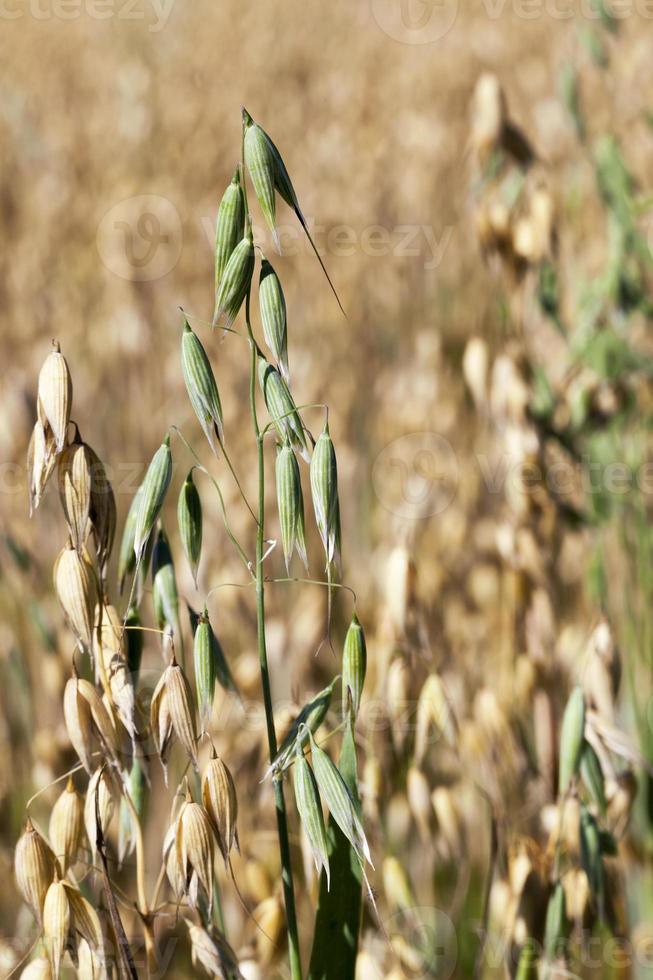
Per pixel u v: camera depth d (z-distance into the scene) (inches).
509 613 43.2
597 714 35.4
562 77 53.7
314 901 34.3
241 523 47.1
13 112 143.8
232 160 116.0
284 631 43.8
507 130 46.5
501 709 38.4
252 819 36.8
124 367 80.4
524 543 43.0
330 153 109.5
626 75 57.7
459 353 81.0
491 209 46.3
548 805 37.8
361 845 31.1
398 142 111.8
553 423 45.1
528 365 45.2
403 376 70.7
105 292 89.4
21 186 117.0
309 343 82.4
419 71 136.6
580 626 45.7
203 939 31.6
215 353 70.1
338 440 62.1
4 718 45.7
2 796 42.8
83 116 142.9
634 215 47.4
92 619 31.2
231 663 42.5
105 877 31.0
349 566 55.7
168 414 74.0
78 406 77.4
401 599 35.9
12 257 95.3
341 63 154.9
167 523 62.9
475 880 40.6
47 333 86.0
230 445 59.4
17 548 48.5
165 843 31.3
